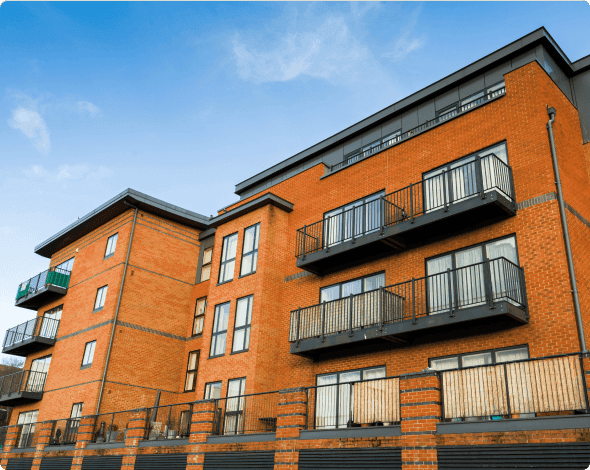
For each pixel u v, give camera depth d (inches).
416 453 429.1
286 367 714.8
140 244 971.9
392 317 583.5
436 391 436.8
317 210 780.0
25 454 901.2
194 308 1002.1
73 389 904.3
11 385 1039.6
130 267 945.5
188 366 953.5
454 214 561.3
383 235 619.2
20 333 1077.1
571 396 373.1
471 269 565.3
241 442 584.4
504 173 566.9
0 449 973.8
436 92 725.9
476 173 553.9
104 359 868.6
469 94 690.8
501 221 562.3
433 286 590.2
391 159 704.4
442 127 661.3
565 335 481.1
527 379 397.7
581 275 514.9
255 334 726.5
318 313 683.4
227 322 789.9
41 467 841.5
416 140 684.1
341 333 625.6
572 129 616.1
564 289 494.6
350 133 814.5
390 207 665.6
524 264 530.3
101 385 850.8
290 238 804.6
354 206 664.4
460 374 432.8
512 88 609.3
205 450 614.9
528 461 374.0
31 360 1082.1
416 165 669.9
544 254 519.2
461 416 420.2
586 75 655.1
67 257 1128.2
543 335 494.0
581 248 536.1
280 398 559.8
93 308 960.9
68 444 821.9
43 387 995.9
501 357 514.9
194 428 642.2
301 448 519.5
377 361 610.9
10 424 1055.0
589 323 494.9
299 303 739.4
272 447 550.0
